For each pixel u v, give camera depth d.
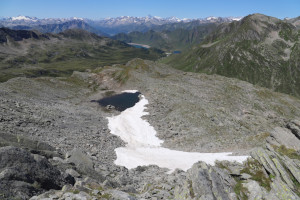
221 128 63.28
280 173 24.72
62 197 18.31
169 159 45.78
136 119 73.19
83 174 27.81
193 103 82.19
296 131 38.41
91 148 45.69
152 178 34.09
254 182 22.86
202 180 21.89
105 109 85.12
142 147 53.44
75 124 58.00
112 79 129.50
